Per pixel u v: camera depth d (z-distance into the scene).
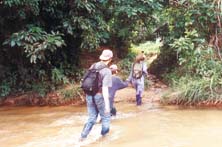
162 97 11.33
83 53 14.47
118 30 14.38
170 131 8.52
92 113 8.09
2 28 12.55
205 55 12.02
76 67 13.34
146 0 13.04
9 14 12.04
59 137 8.38
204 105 10.75
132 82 11.27
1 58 12.85
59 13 12.77
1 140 8.33
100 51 14.89
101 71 7.88
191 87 10.99
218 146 7.38
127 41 15.47
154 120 9.52
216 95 10.78
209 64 11.73
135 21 13.80
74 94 12.02
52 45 11.65
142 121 9.47
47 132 8.84
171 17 13.33
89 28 12.70
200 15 12.52
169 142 7.73
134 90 12.71
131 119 9.70
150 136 8.22
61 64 13.09
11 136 8.62
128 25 13.95
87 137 8.27
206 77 11.35
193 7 12.62
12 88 12.58
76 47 13.59
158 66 14.27
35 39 11.54
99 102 7.98
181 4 12.98
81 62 13.90
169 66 13.70
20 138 8.44
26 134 8.74
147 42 17.66
